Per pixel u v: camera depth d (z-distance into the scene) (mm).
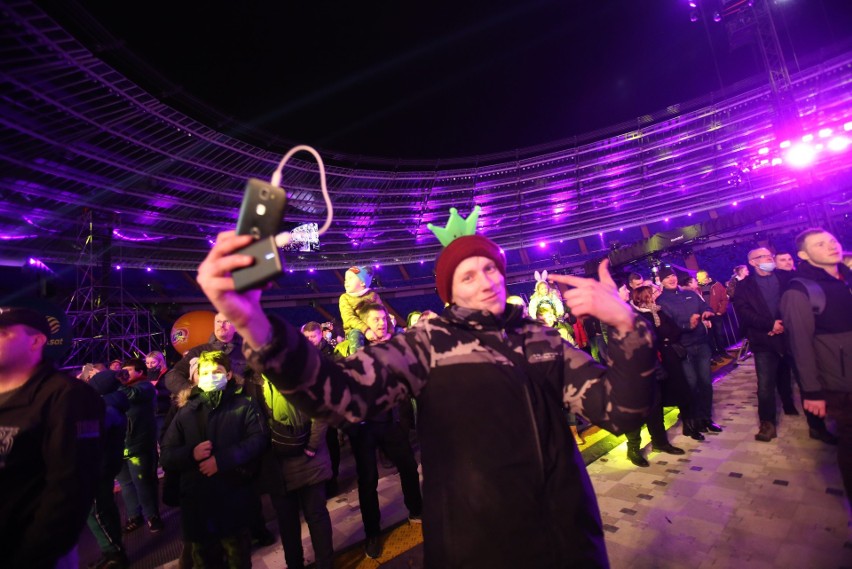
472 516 1042
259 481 2598
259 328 854
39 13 11891
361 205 29625
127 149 17062
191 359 3467
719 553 2424
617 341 1073
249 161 22219
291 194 26438
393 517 3520
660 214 29328
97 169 16844
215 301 786
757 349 4141
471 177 30891
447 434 1119
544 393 1205
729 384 6672
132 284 24641
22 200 15453
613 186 29484
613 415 1095
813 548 2336
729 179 26281
